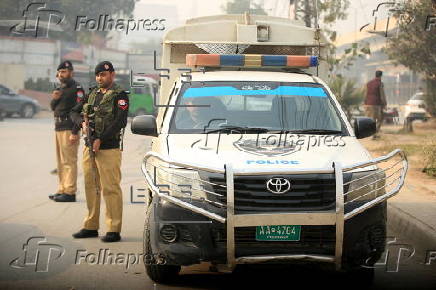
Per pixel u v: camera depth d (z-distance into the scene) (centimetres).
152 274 688
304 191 631
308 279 717
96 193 877
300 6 1828
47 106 3884
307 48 1007
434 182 1266
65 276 711
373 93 2203
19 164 1648
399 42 2225
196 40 1017
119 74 3356
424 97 2752
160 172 662
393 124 3012
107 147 850
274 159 661
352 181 646
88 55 3844
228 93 802
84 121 860
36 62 3878
